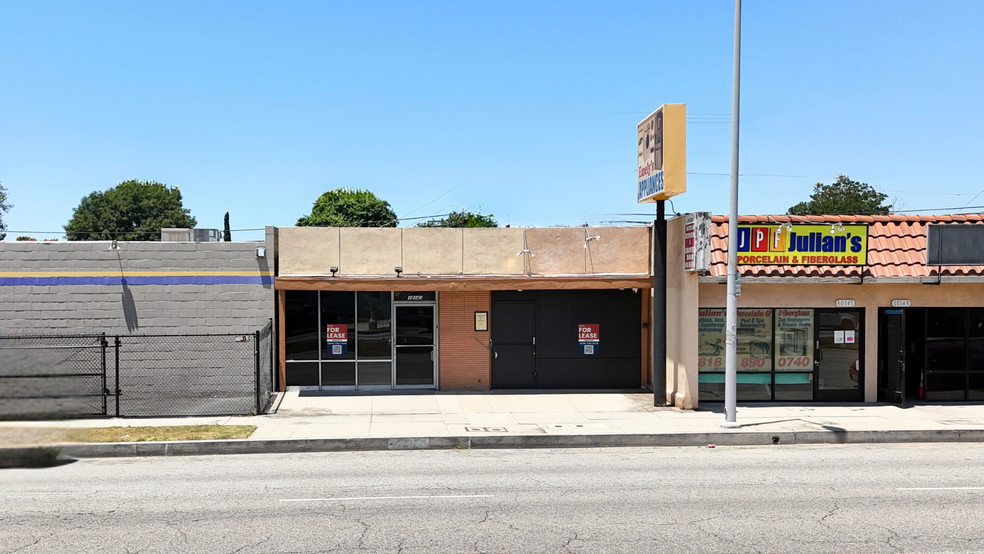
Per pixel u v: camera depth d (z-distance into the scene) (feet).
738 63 47.80
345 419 51.21
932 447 44.91
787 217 57.52
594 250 63.46
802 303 58.39
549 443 45.34
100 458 41.39
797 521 27.94
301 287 61.41
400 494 32.37
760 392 59.72
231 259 61.77
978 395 60.13
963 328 60.13
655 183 56.24
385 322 64.54
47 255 60.08
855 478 35.70
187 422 49.70
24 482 34.99
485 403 58.29
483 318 64.64
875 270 56.90
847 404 58.29
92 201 238.48
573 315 65.16
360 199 203.31
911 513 29.09
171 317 61.21
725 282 55.67
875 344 59.36
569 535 26.12
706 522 27.78
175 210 241.35
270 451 43.39
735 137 48.11
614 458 41.34
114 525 27.35
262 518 28.35
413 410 55.11
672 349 58.85
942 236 56.54
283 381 63.36
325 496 31.99
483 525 27.35
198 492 32.78
